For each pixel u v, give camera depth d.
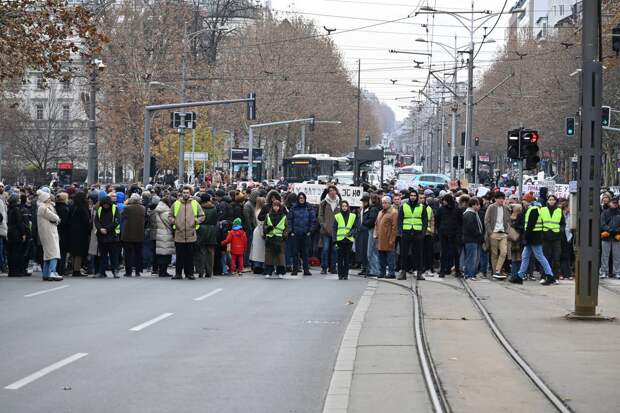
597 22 22.41
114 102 82.31
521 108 109.56
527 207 34.12
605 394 14.40
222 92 97.50
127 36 81.50
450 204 35.19
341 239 34.22
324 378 15.90
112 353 17.98
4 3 35.81
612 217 35.69
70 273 34.97
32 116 113.50
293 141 119.81
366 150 76.88
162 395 14.40
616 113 77.69
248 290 29.89
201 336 20.25
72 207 33.53
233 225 35.75
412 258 36.81
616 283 33.88
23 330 20.83
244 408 13.60
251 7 108.44
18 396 14.25
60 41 37.19
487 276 36.06
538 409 13.43
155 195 37.59
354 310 25.09
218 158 100.19
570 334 20.73
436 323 22.67
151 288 30.00
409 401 14.03
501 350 18.61
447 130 152.50
